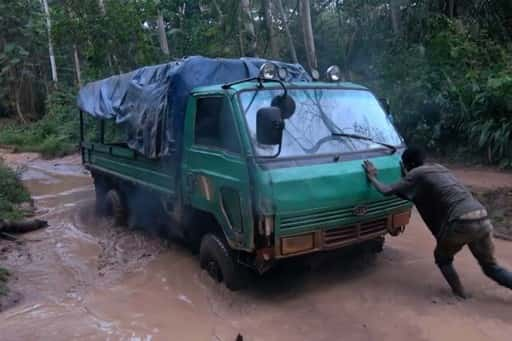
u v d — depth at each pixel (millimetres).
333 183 4887
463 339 4285
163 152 6219
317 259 5859
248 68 6434
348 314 4832
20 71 35094
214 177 5242
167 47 19891
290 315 4891
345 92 5828
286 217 4645
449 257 5016
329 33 19453
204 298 5461
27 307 5527
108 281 6211
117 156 8156
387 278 5602
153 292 5754
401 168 5480
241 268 5375
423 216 5039
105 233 8477
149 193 7316
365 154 5312
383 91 13891
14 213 9375
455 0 14102
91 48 17453
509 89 10992
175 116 6016
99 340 4703
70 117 25438
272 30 16125
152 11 17547
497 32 13664
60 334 4840
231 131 5047
